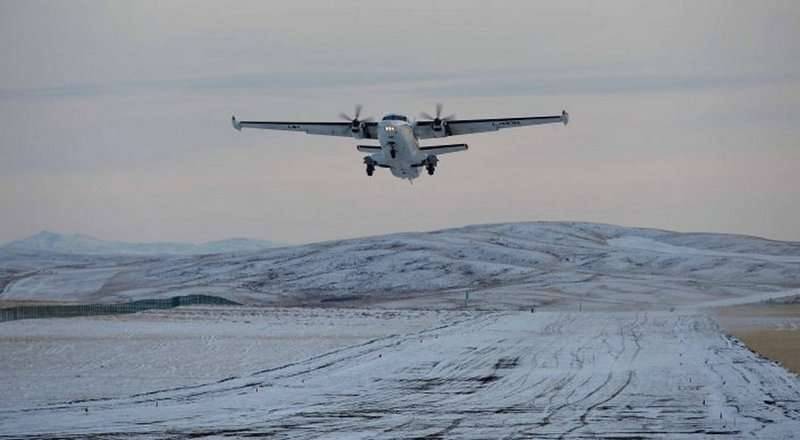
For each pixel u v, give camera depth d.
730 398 160.38
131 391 186.62
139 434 132.25
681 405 154.25
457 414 147.75
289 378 196.12
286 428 136.00
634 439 125.88
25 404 169.62
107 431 135.12
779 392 167.12
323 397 168.38
